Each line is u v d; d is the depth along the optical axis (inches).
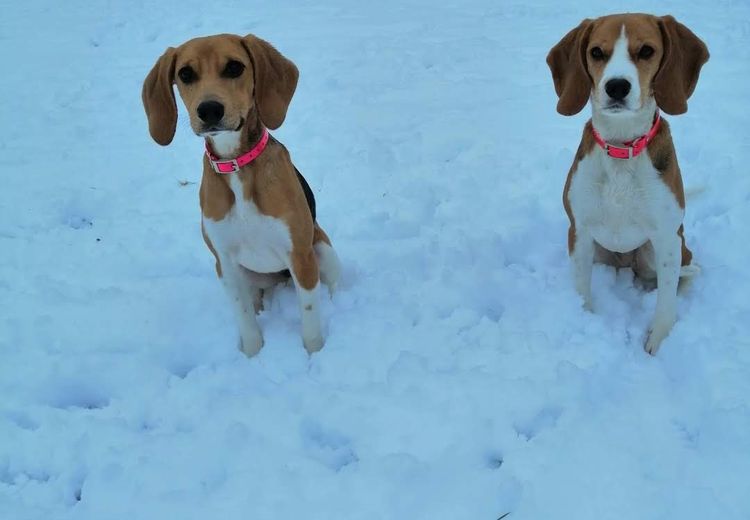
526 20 125.3
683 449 53.6
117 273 70.4
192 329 64.7
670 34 57.0
